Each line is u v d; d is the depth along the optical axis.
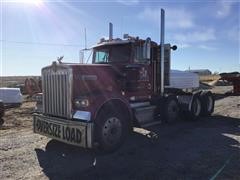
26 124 11.26
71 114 6.85
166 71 10.24
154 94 9.62
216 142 7.88
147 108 9.06
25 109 15.84
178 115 11.02
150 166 6.01
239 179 5.29
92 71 7.42
